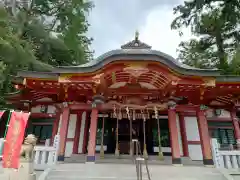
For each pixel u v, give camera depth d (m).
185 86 12.48
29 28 22.55
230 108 15.28
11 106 16.06
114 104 13.04
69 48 25.34
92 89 12.76
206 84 12.17
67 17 25.91
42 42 23.75
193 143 14.28
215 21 23.53
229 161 10.42
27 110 15.39
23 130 6.81
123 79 13.60
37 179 7.96
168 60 11.96
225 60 22.69
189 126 14.70
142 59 11.85
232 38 24.64
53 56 26.06
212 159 11.73
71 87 12.74
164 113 15.55
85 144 14.41
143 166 10.55
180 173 9.09
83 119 15.08
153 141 15.25
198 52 27.03
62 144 12.40
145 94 13.75
